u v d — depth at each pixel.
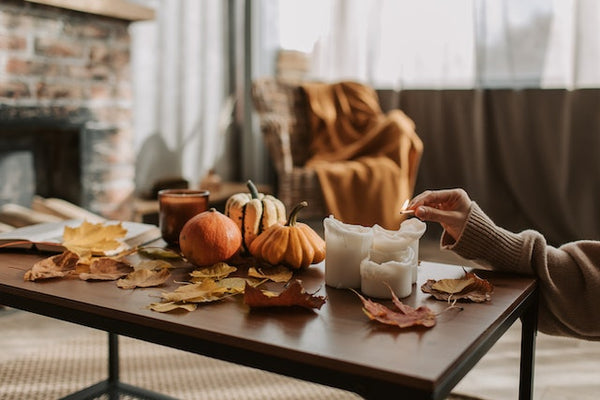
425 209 1.13
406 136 3.16
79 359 1.87
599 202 3.37
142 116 3.36
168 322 0.85
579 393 1.70
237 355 0.80
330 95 3.58
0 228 2.21
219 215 1.17
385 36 3.79
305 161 3.51
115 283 1.05
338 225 1.05
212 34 3.80
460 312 0.90
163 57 3.46
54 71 2.49
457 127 3.66
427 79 3.73
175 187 3.12
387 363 0.70
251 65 3.99
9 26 2.31
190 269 1.17
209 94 3.81
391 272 0.97
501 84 3.55
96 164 2.71
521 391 1.13
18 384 1.67
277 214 1.27
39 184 2.63
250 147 4.06
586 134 3.37
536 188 3.52
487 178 3.65
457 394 1.67
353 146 3.30
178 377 1.75
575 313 1.12
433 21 3.67
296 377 0.75
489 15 3.52
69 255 1.14
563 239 3.46
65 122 2.56
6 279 1.06
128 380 1.71
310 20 3.91
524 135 3.51
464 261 3.00
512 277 1.11
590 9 3.28
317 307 0.90
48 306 0.98
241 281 1.04
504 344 2.07
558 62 3.42
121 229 1.30
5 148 2.47
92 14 2.60
